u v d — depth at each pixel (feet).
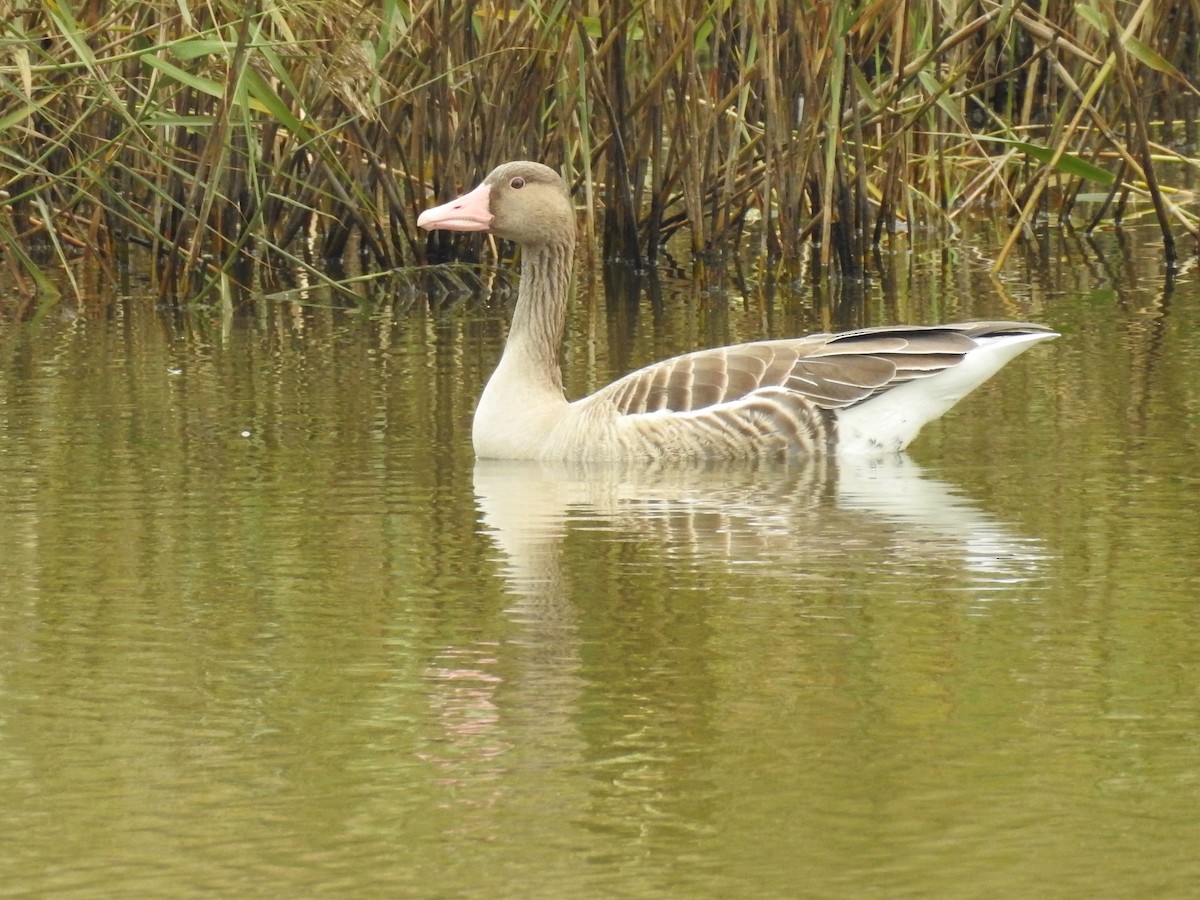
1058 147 76.89
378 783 25.63
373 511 41.24
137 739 27.32
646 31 77.71
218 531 39.29
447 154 76.54
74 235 82.02
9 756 26.66
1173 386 53.16
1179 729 27.12
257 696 29.04
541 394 47.60
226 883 22.67
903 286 74.08
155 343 63.93
